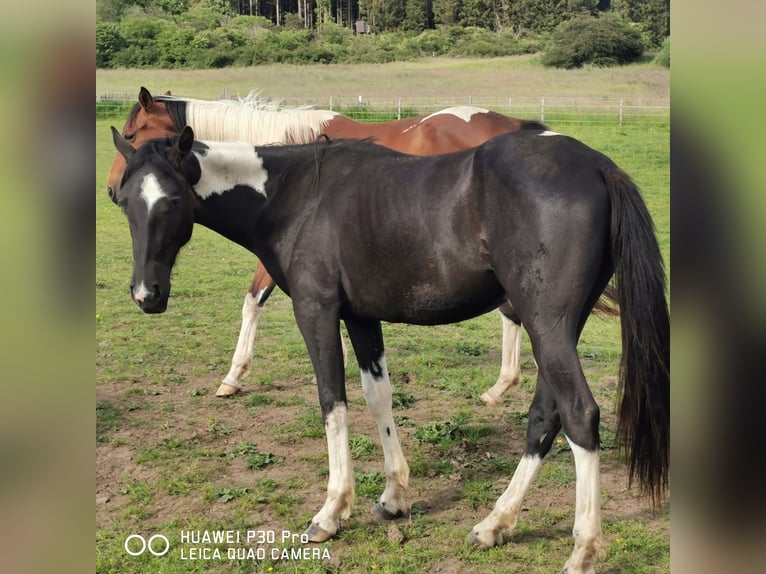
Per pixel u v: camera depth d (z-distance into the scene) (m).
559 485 4.08
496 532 3.48
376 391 3.78
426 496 4.02
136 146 6.24
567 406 3.00
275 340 6.93
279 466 4.42
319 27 44.81
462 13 42.84
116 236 11.24
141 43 35.62
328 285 3.59
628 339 3.02
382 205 3.44
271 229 3.79
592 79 30.64
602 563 3.32
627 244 2.98
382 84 31.02
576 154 3.12
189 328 7.23
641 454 3.08
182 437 4.81
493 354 6.55
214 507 3.97
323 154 3.77
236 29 39.12
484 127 5.56
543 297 3.02
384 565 3.38
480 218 3.18
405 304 3.47
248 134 5.82
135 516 3.88
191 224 3.61
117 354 6.43
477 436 4.71
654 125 20.62
